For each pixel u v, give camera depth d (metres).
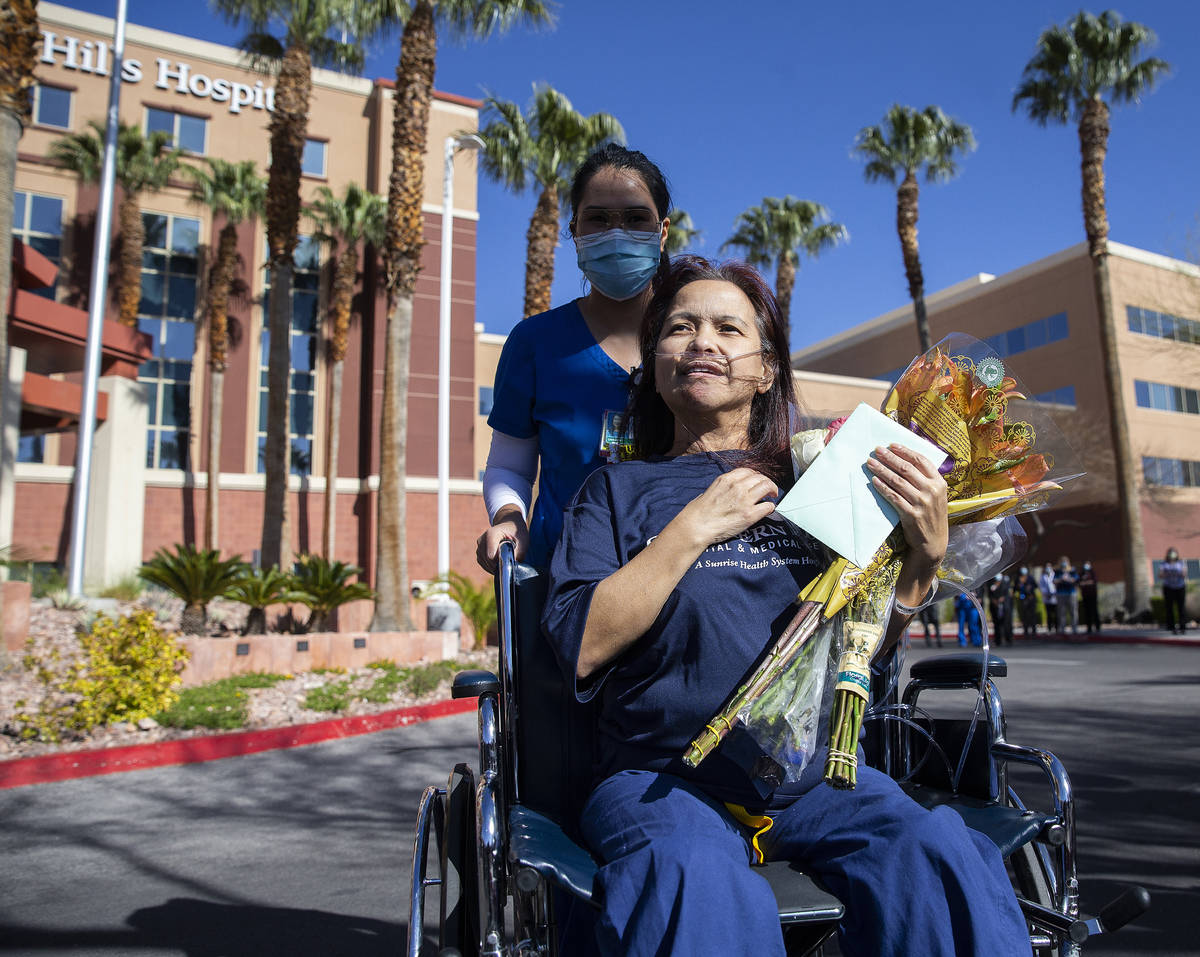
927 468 1.72
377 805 5.30
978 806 2.07
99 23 27.08
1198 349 34.56
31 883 3.93
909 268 26.16
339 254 29.16
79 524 13.86
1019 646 17.66
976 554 1.89
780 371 2.11
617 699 1.78
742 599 1.75
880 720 2.43
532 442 2.78
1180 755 5.83
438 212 29.19
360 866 4.11
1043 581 21.84
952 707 6.82
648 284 2.57
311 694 8.63
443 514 19.67
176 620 12.60
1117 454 23.98
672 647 1.72
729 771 1.70
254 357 27.98
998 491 1.83
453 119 29.62
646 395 2.26
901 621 1.86
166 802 5.43
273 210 16.73
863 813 1.62
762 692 1.61
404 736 7.67
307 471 27.98
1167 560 19.77
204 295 27.67
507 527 2.25
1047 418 1.85
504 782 1.89
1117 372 23.98
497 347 31.06
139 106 27.48
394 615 12.91
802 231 27.81
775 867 1.64
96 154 24.75
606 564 1.82
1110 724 7.08
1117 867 3.67
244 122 28.89
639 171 2.59
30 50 9.04
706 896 1.37
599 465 2.50
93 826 4.90
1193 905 3.23
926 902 1.44
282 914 3.49
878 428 1.79
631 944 1.35
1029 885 2.01
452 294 29.14
